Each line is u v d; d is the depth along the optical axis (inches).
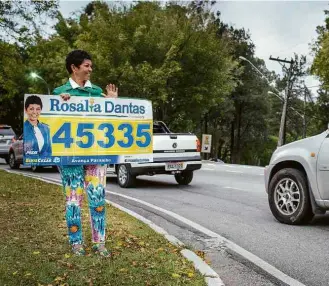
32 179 535.5
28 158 187.0
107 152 196.9
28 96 187.2
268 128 2186.3
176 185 520.4
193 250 217.8
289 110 2293.3
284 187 293.1
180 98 1255.5
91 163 194.2
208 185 520.4
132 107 201.6
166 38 1213.7
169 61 1180.5
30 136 187.6
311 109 2028.8
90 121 194.7
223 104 1780.3
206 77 1261.1
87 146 194.2
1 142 948.0
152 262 189.6
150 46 1203.2
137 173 478.9
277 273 191.8
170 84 1224.8
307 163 277.9
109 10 1306.6
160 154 475.5
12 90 771.4
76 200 196.4
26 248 205.2
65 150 191.2
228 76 1332.4
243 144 2177.7
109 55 1186.0
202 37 1248.8
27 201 350.6
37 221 266.2
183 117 1307.8
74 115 192.7
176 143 483.8
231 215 321.1
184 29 1227.2
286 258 213.6
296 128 2362.2
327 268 198.7
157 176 636.1
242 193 444.5
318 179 271.9
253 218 309.7
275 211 296.7
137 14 1266.0
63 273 171.8
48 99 189.6
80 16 1507.1
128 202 382.0
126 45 1205.7
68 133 191.9
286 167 300.8
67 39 1476.4
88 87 196.7
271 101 2202.3
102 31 1224.2
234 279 184.9
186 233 265.1
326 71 1311.5
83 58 194.5
